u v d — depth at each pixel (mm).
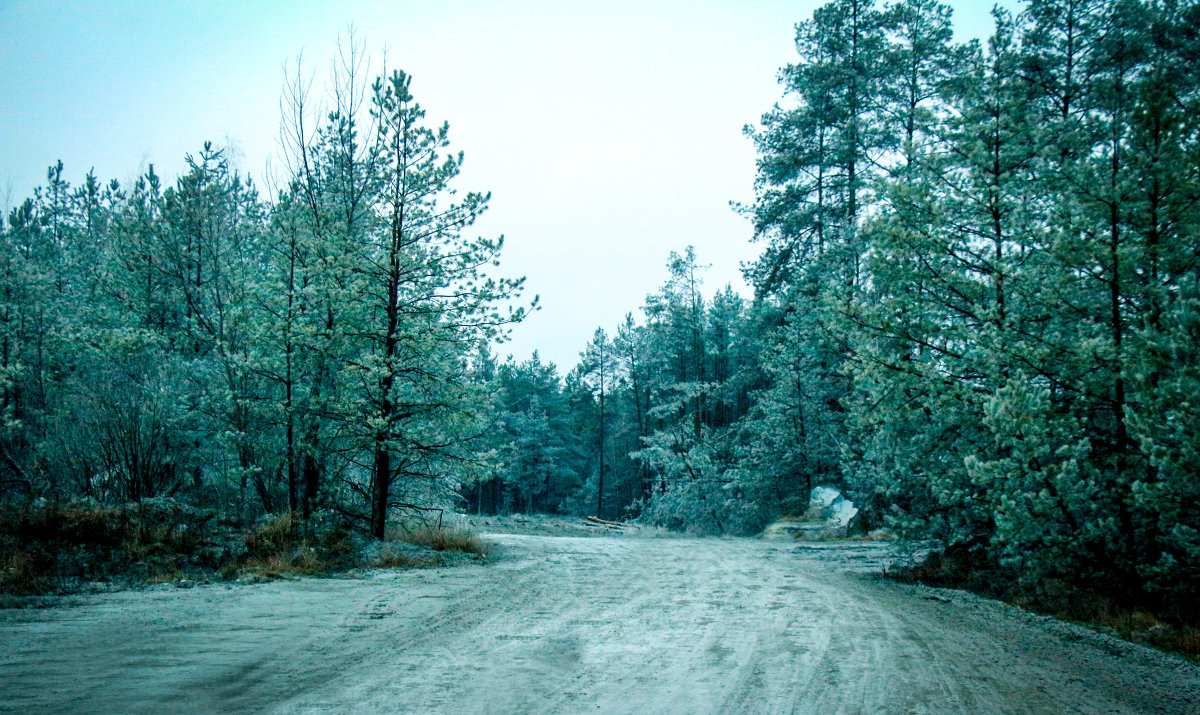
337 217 19047
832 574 14305
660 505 38562
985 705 5344
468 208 17109
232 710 4832
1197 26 20359
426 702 5109
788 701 5297
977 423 13039
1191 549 9172
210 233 21219
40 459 16172
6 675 5523
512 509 74875
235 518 14773
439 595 10359
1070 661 7094
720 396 48094
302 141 20109
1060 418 11109
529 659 6477
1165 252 10805
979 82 14430
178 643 6770
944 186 14477
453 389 17812
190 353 20156
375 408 17375
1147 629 8680
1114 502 10531
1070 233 11281
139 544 12242
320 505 16875
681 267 50344
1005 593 11414
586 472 75750
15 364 18922
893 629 8281
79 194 41281
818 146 32219
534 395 72875
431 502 20719
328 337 17047
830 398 30719
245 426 16984
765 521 32312
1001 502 10930
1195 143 10594
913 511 14992
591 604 9742
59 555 11258
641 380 60812
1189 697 5910
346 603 9414
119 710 4742
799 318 30750
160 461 16484
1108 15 21172
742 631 7926
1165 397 8789
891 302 14062
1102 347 10719
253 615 8336
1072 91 21203
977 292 13516
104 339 17953
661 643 7242
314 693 5293
